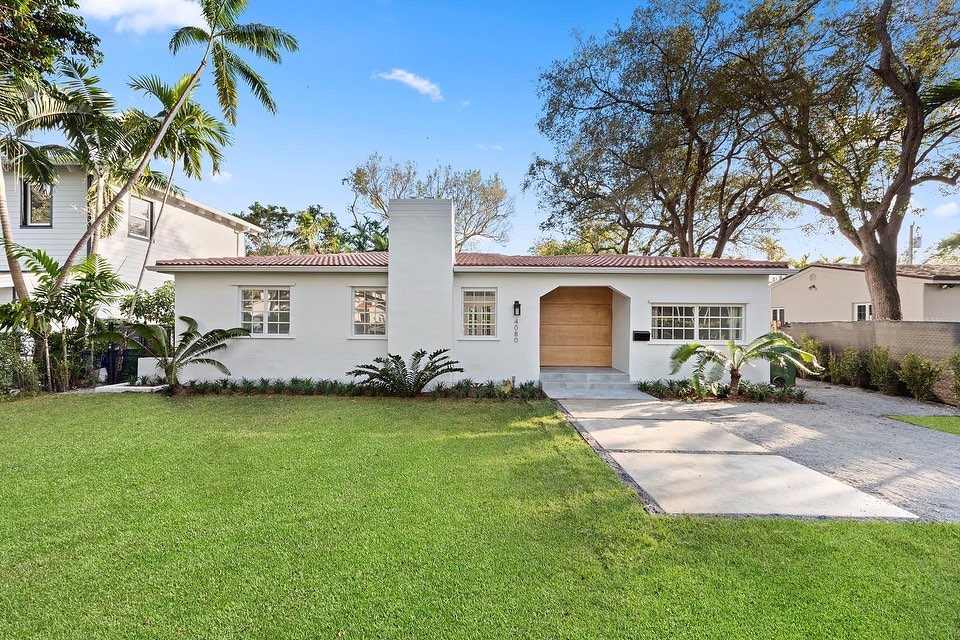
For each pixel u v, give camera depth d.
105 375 12.60
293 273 11.83
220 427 7.43
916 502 4.56
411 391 10.63
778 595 2.94
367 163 30.58
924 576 3.17
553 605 2.82
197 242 18.83
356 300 12.09
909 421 8.38
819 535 3.77
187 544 3.54
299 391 10.96
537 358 11.82
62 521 3.92
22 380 10.20
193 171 13.49
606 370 12.80
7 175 14.40
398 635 2.54
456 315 11.86
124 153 12.29
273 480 4.99
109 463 5.50
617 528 3.88
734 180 22.41
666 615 2.73
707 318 12.00
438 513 4.16
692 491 4.82
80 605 2.77
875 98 15.46
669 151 19.81
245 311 12.00
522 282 11.89
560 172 23.55
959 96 10.18
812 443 6.81
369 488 4.78
